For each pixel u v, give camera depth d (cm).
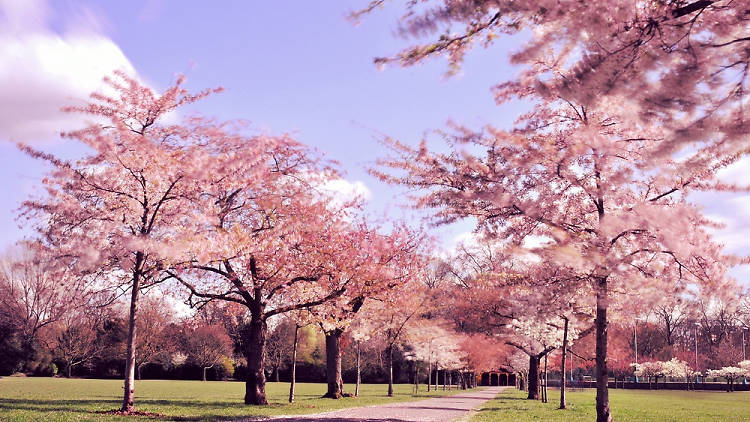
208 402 2658
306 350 8206
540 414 2448
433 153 1741
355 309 3303
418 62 797
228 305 2925
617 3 634
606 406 1795
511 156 1502
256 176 2259
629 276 1586
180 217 2038
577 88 720
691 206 1233
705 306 1706
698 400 3962
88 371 7000
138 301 1997
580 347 4109
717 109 659
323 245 2664
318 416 2014
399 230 3300
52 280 2012
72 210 1945
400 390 5753
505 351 5128
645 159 735
